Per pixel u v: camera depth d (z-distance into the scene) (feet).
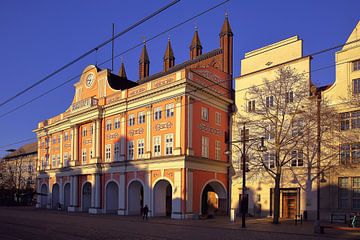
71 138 185.37
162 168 133.69
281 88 114.73
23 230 84.89
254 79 139.95
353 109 108.17
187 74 131.85
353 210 106.42
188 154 127.75
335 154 105.09
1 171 296.71
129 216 139.23
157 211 136.36
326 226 77.66
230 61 177.06
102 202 160.45
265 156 128.77
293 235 74.64
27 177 295.89
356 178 107.34
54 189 205.77
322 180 97.45
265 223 104.99
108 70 169.99
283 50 132.05
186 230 85.71
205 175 135.64
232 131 147.43
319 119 103.86
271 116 116.47
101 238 69.26
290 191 123.85
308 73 120.78
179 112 131.23
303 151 117.91
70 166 182.29
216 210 147.13
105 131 164.55
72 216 140.56
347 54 112.98
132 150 148.77
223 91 151.23
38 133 224.12
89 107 168.14
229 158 146.82
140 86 148.77
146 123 143.74
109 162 157.48
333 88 114.32
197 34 219.00
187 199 125.59
